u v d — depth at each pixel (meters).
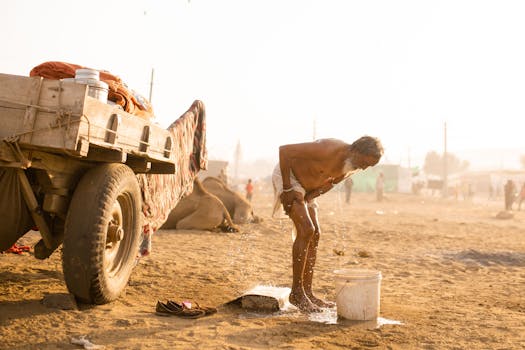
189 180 8.52
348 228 15.60
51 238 4.75
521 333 4.64
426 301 6.07
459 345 4.22
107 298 4.76
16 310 4.42
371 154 5.22
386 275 7.93
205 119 8.95
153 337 4.07
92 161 4.84
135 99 5.84
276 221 16.33
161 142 5.76
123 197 4.93
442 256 10.20
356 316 4.92
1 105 3.83
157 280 6.55
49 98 3.84
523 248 11.88
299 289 5.40
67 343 3.82
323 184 5.66
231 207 15.19
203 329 4.39
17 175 4.19
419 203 38.81
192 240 11.10
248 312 5.20
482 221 21.05
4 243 4.66
